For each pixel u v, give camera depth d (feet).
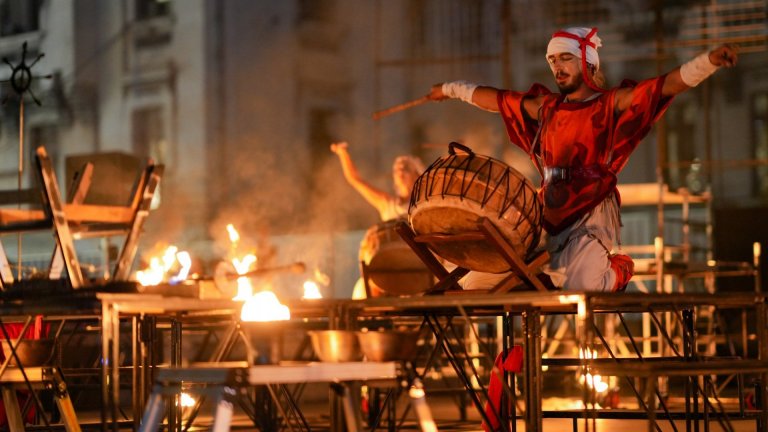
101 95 134.72
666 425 43.75
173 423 31.42
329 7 133.39
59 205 24.52
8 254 115.34
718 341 55.57
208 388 21.65
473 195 25.49
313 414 53.47
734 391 63.05
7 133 129.49
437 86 32.37
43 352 28.43
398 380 22.99
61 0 134.00
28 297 24.70
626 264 29.07
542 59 114.52
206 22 131.03
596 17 74.33
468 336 55.42
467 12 113.19
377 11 72.90
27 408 35.58
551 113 29.12
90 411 57.11
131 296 23.39
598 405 52.26
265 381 21.03
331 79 134.10
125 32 134.21
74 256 24.59
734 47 26.58
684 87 27.48
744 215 78.28
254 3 132.46
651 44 105.70
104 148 133.80
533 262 26.22
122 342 49.96
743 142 117.29
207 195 130.41
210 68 130.82
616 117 28.30
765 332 26.96
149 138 133.28
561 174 28.53
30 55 134.82
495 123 127.24
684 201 65.62
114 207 25.96
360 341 22.77
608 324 58.70
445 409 57.98
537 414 26.66
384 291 43.73
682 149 118.32
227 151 130.93
